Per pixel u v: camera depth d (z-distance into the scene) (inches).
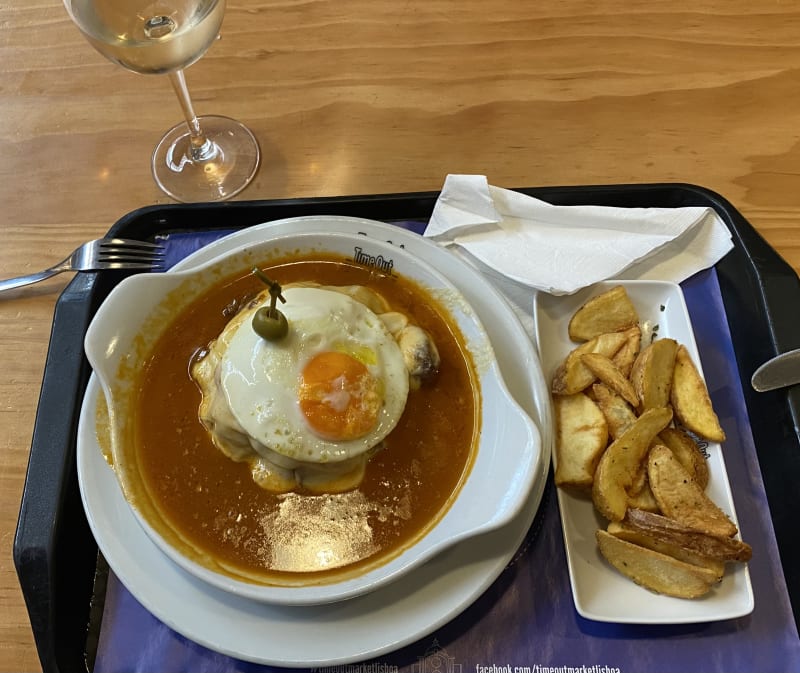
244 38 20.7
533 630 14.0
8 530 15.0
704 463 15.1
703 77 19.7
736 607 13.7
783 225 17.8
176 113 19.8
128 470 14.1
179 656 14.0
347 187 18.6
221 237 18.0
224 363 14.6
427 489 14.8
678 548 13.8
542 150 18.9
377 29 20.6
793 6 20.6
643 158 18.7
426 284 15.9
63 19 21.1
